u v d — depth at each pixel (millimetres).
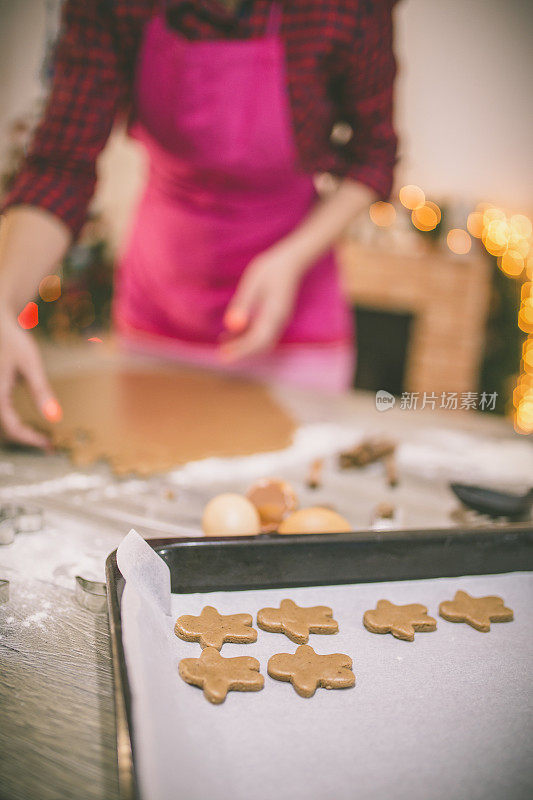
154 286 1670
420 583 876
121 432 1236
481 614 832
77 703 720
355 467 1177
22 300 1177
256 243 1553
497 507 1034
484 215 3531
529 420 3139
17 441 1160
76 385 1457
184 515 1014
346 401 1509
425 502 1092
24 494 1032
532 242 3518
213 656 746
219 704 710
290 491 995
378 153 1400
